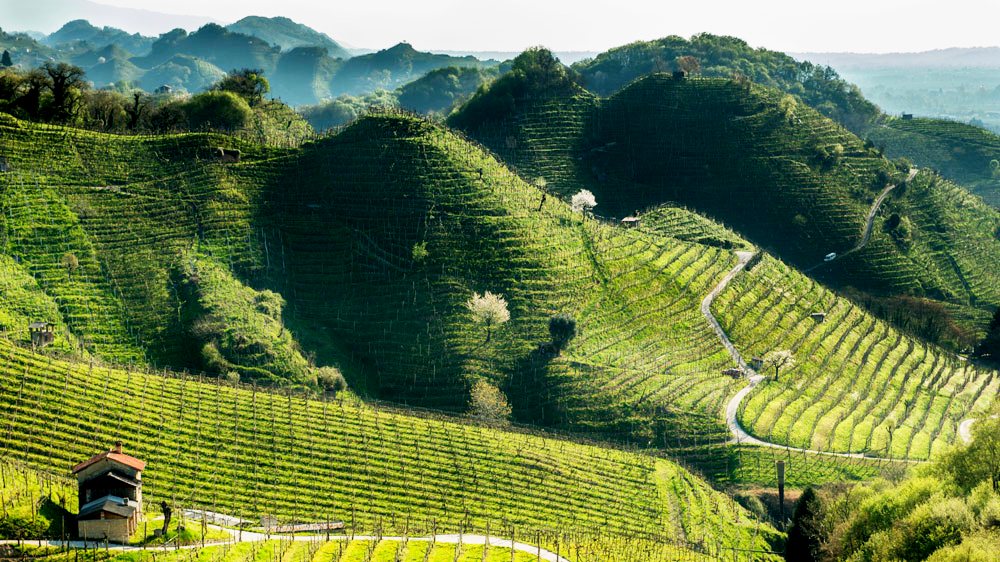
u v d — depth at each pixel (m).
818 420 183.38
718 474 167.38
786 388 193.50
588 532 127.81
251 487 126.12
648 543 126.19
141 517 102.06
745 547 135.50
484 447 147.50
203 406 140.88
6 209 193.38
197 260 197.25
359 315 197.88
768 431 176.38
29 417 127.00
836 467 168.00
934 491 113.81
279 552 101.12
